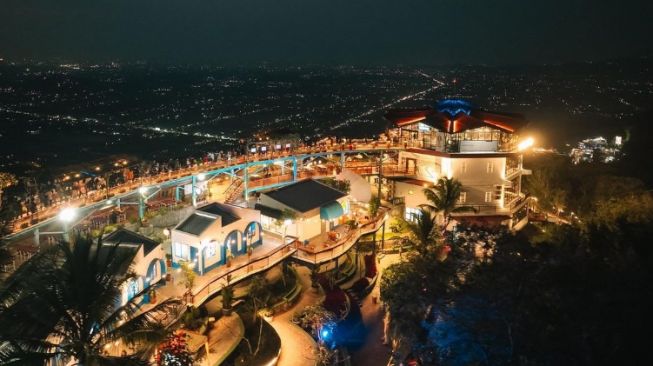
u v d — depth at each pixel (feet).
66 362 73.46
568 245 106.83
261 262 133.28
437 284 100.99
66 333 70.90
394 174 210.18
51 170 272.31
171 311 96.43
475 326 80.07
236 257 136.87
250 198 213.25
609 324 70.08
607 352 67.41
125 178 198.49
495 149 191.72
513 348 73.77
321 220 162.50
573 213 208.74
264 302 123.75
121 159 353.92
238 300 128.06
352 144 242.99
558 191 216.13
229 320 116.57
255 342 113.09
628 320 69.05
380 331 129.39
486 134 191.62
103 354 73.31
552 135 383.45
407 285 107.34
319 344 112.27
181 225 128.98
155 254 111.86
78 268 71.31
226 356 103.14
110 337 71.56
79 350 69.56
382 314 137.69
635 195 163.43
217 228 128.98
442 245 146.00
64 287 70.49
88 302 70.33
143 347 77.25
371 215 180.86
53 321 68.74
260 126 618.85
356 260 167.53
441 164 193.36
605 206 138.62
